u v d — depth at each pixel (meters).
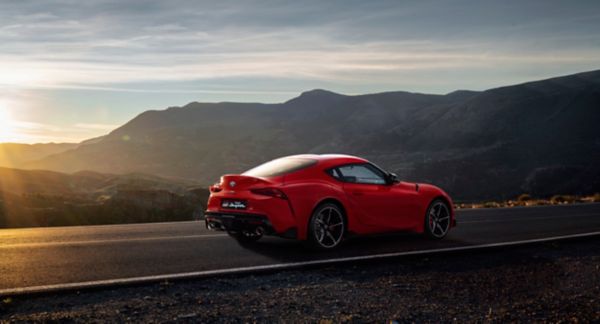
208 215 8.23
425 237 9.56
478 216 14.66
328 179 8.04
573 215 15.20
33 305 4.75
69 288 5.25
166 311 4.67
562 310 5.19
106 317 4.45
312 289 5.62
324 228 7.91
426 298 5.47
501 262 7.52
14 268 6.21
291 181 7.73
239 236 9.00
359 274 6.45
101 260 6.83
